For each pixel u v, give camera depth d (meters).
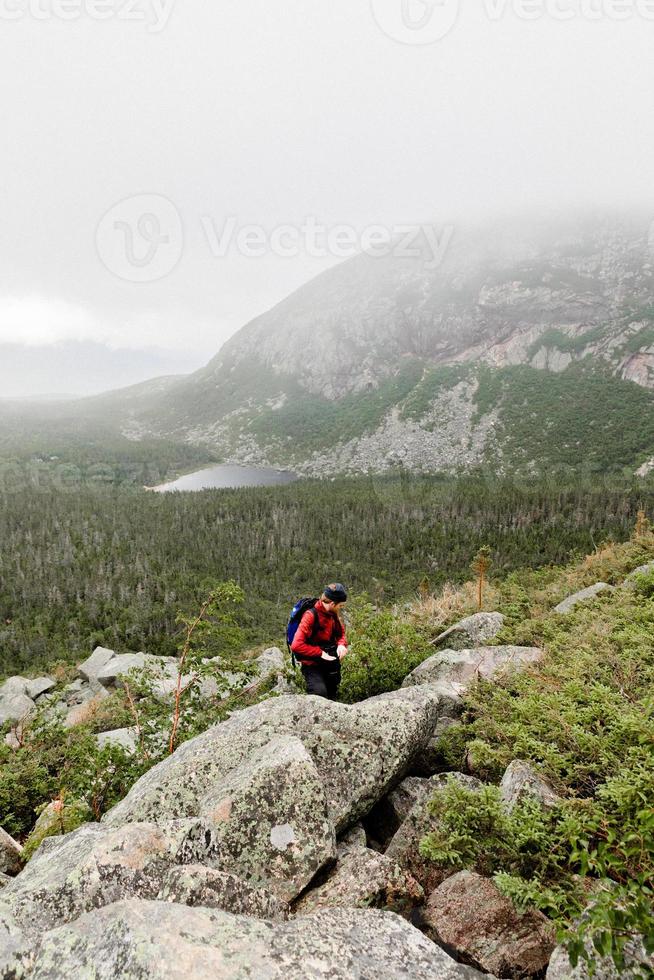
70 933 2.93
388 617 9.95
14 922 3.20
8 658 75.81
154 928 2.82
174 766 5.39
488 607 15.10
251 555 115.88
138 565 104.88
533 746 5.02
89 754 9.06
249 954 2.76
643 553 14.63
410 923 3.51
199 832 4.05
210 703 9.93
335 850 4.41
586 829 3.70
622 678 6.29
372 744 5.37
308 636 6.88
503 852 4.05
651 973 2.68
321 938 3.03
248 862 4.13
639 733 4.59
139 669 10.06
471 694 7.06
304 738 5.44
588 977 2.83
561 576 18.00
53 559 112.00
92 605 88.56
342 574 106.31
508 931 3.47
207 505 157.38
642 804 3.63
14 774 10.93
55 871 3.90
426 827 4.73
